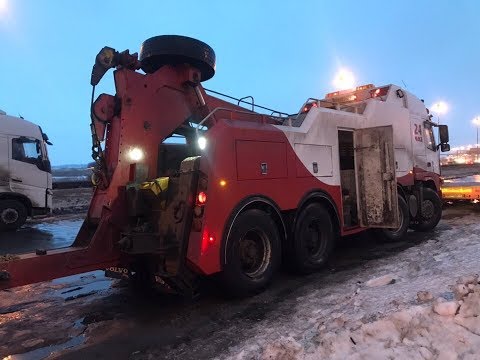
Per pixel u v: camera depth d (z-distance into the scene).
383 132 6.95
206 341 4.20
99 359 3.95
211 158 5.01
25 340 4.44
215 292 5.68
